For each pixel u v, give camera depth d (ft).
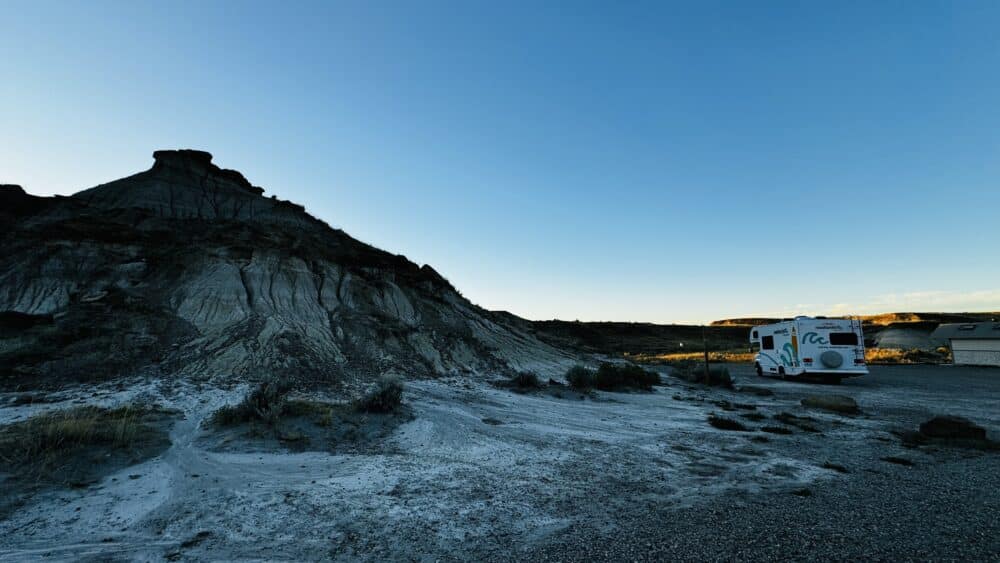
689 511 21.48
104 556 16.80
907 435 40.04
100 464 25.72
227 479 25.31
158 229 93.20
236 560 16.65
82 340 55.11
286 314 74.54
